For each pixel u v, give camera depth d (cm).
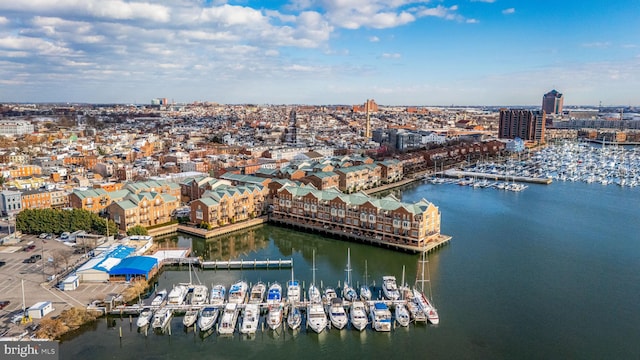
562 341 12525
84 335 12738
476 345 12344
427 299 14788
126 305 14162
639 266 17888
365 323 13062
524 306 14500
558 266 17900
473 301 14862
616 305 14562
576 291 15600
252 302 14288
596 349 12144
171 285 16100
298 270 17662
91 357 11744
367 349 12244
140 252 18275
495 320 13625
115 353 11956
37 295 14325
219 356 11925
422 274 16588
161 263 17538
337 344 12462
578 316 13862
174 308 13938
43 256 17575
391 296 14638
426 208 19850
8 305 13600
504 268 17700
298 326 13162
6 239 19225
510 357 11806
